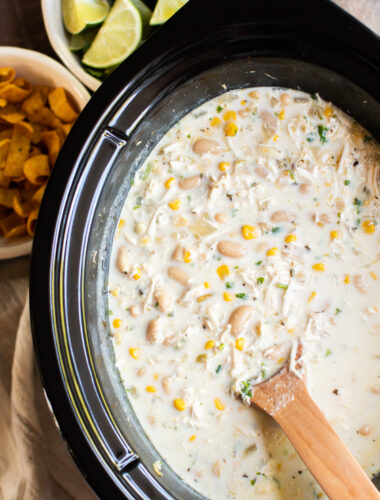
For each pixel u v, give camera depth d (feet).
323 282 1.39
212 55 1.35
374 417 1.38
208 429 1.38
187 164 1.42
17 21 1.87
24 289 1.75
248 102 1.44
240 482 1.38
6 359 1.72
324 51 1.34
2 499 1.64
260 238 1.40
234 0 1.31
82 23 1.71
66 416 1.25
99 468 1.24
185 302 1.38
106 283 1.40
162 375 1.38
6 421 1.69
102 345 1.37
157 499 1.29
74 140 1.30
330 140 1.43
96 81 1.74
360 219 1.41
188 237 1.40
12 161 1.75
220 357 1.38
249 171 1.42
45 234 1.28
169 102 1.38
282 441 1.39
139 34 1.71
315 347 1.39
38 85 1.79
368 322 1.39
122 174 1.38
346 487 1.29
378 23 1.60
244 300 1.38
